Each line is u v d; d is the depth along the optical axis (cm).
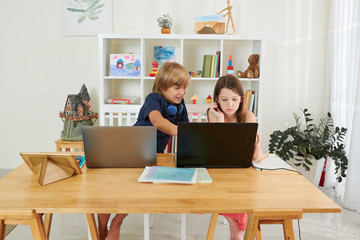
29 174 160
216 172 164
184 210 123
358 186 268
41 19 336
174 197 133
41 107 352
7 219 125
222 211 124
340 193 299
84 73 344
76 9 332
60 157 150
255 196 136
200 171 162
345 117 300
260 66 308
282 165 176
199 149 162
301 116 344
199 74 326
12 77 347
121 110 312
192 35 305
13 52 342
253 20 331
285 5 329
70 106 319
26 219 124
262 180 154
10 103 352
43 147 361
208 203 128
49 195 134
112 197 132
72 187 142
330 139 306
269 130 348
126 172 162
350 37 285
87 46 339
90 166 167
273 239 229
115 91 347
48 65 344
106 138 162
